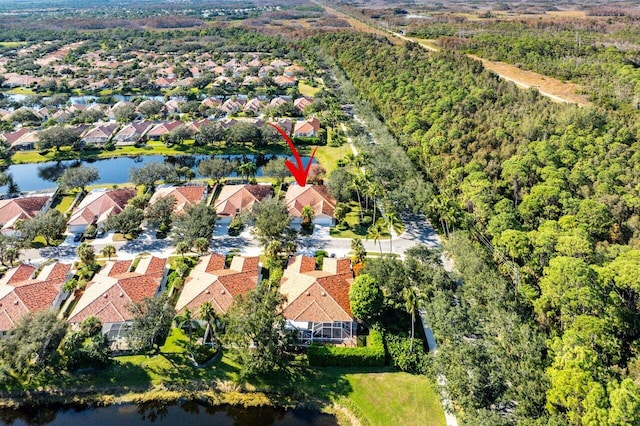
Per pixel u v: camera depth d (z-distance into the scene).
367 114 152.50
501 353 55.34
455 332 59.53
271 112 166.00
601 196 90.69
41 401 59.50
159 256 87.38
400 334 66.94
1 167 132.00
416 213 98.12
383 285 71.94
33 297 71.12
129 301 70.19
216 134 141.75
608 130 117.19
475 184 96.56
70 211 103.25
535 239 75.06
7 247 83.94
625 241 82.06
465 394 51.53
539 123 122.81
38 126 159.38
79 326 67.00
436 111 143.50
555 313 65.44
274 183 117.38
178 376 61.88
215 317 63.97
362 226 98.50
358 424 55.88
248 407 58.84
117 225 89.12
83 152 140.00
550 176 97.31
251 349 61.53
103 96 195.12
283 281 75.62
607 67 161.50
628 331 61.03
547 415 47.97
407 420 55.44
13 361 56.66
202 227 87.56
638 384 49.03
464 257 73.12
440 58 189.38
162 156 140.00
